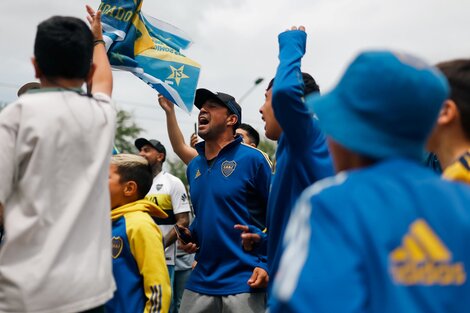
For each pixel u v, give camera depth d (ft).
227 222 13.82
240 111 15.05
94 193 8.08
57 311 7.52
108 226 8.36
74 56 8.25
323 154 8.98
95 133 8.21
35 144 7.67
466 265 4.62
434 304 4.41
